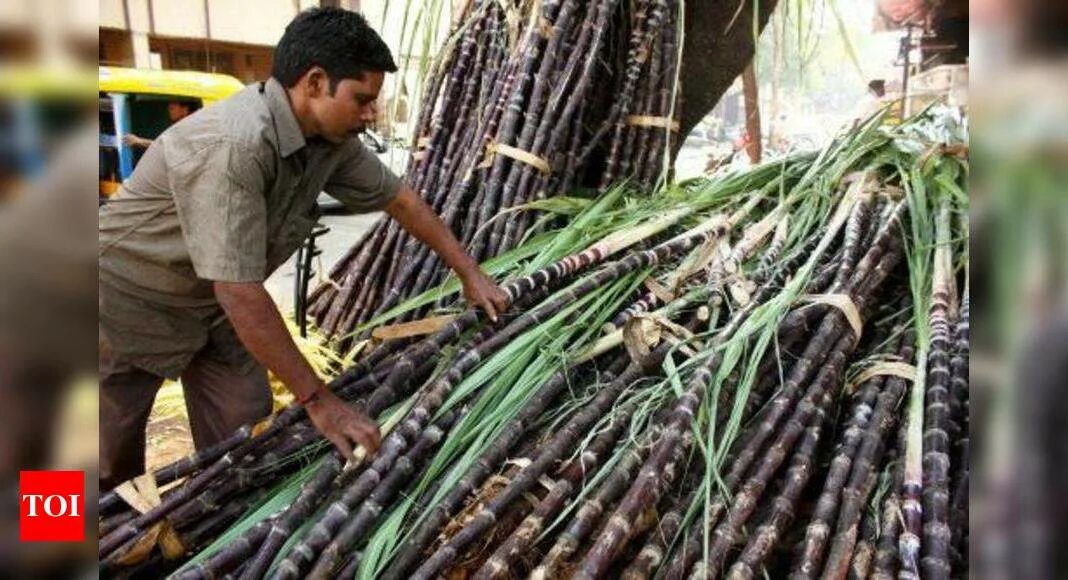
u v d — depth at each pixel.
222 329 2.23
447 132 3.18
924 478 1.63
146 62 8.40
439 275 2.73
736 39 3.56
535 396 1.91
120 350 2.06
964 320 2.03
